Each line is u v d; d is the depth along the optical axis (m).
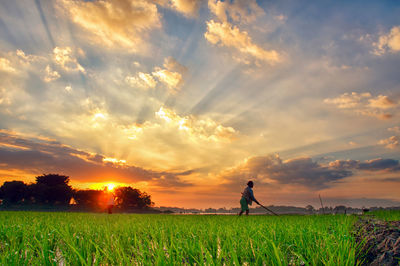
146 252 2.22
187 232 3.81
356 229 3.16
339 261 1.90
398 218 5.58
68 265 2.04
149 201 50.91
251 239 2.83
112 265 2.04
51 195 43.78
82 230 4.05
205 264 1.92
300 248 2.46
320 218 7.01
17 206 42.56
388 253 2.02
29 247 2.43
